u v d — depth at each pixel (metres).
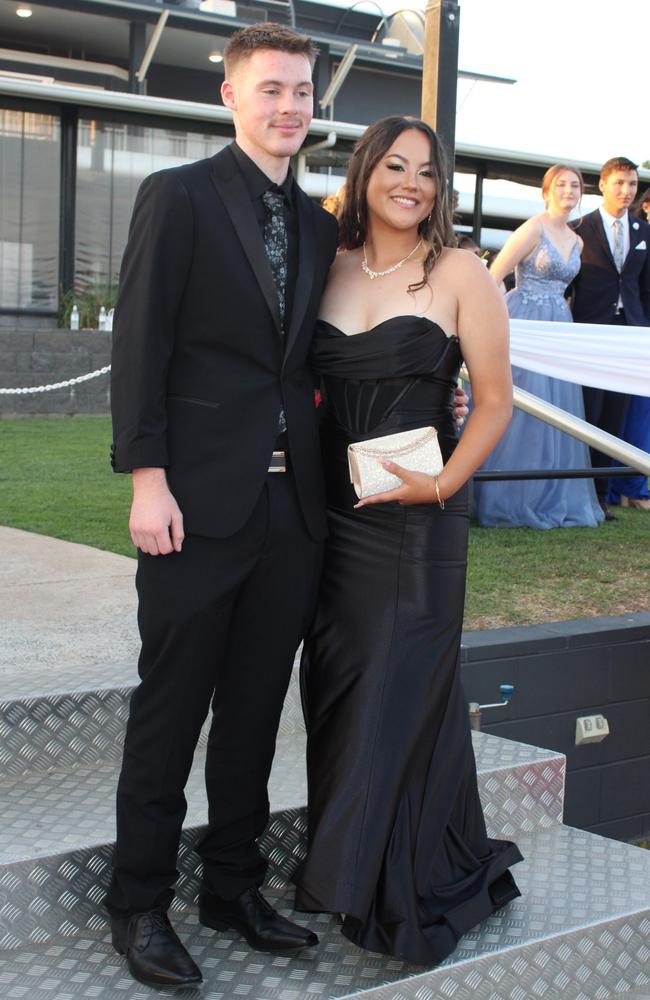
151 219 1.90
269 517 2.03
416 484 2.11
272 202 2.04
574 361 3.81
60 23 20.14
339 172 14.69
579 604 4.38
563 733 4.03
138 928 2.04
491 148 12.73
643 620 4.20
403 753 2.15
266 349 2.01
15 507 5.91
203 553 1.98
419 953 2.05
